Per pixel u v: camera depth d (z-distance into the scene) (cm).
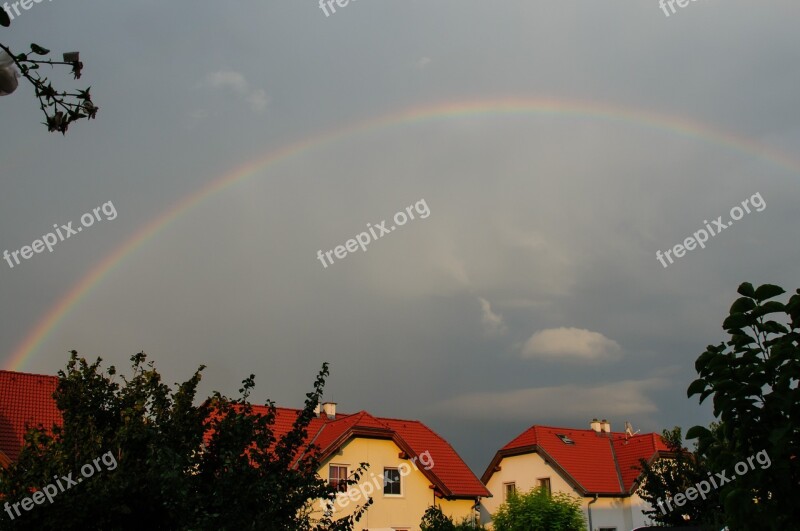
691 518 2756
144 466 1046
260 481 1002
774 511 365
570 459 3888
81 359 1265
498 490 4081
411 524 3192
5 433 2447
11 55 439
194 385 1211
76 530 1028
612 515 3691
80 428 1163
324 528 1107
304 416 1168
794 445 367
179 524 917
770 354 382
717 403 385
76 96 468
